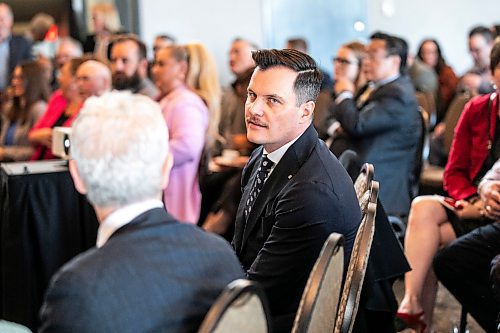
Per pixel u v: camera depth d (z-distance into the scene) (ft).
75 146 6.38
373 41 17.42
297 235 9.19
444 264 13.10
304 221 9.16
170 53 17.63
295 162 9.60
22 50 28.22
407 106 17.13
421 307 14.01
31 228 13.79
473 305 13.01
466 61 37.06
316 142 9.77
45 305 5.88
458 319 16.10
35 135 17.70
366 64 17.57
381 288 10.94
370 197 9.11
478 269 12.81
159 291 5.94
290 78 9.49
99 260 5.95
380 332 11.16
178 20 33.14
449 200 14.15
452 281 13.11
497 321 11.89
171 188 17.06
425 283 14.16
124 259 5.97
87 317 5.72
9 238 13.80
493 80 13.30
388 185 17.13
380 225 10.93
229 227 18.01
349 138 17.47
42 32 30.37
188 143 17.01
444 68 28.81
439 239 14.06
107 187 6.29
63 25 31.12
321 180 9.33
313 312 6.49
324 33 35.50
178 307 5.96
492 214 12.79
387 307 10.94
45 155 17.90
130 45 18.88
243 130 20.15
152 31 32.78
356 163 12.80
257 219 9.76
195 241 6.34
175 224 6.39
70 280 5.80
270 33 34.60
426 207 14.03
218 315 5.36
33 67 20.80
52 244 13.87
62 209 13.91
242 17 33.96
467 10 36.73
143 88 19.08
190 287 6.06
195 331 6.01
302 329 6.38
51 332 5.75
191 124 17.19
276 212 9.43
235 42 24.31
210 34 33.60
